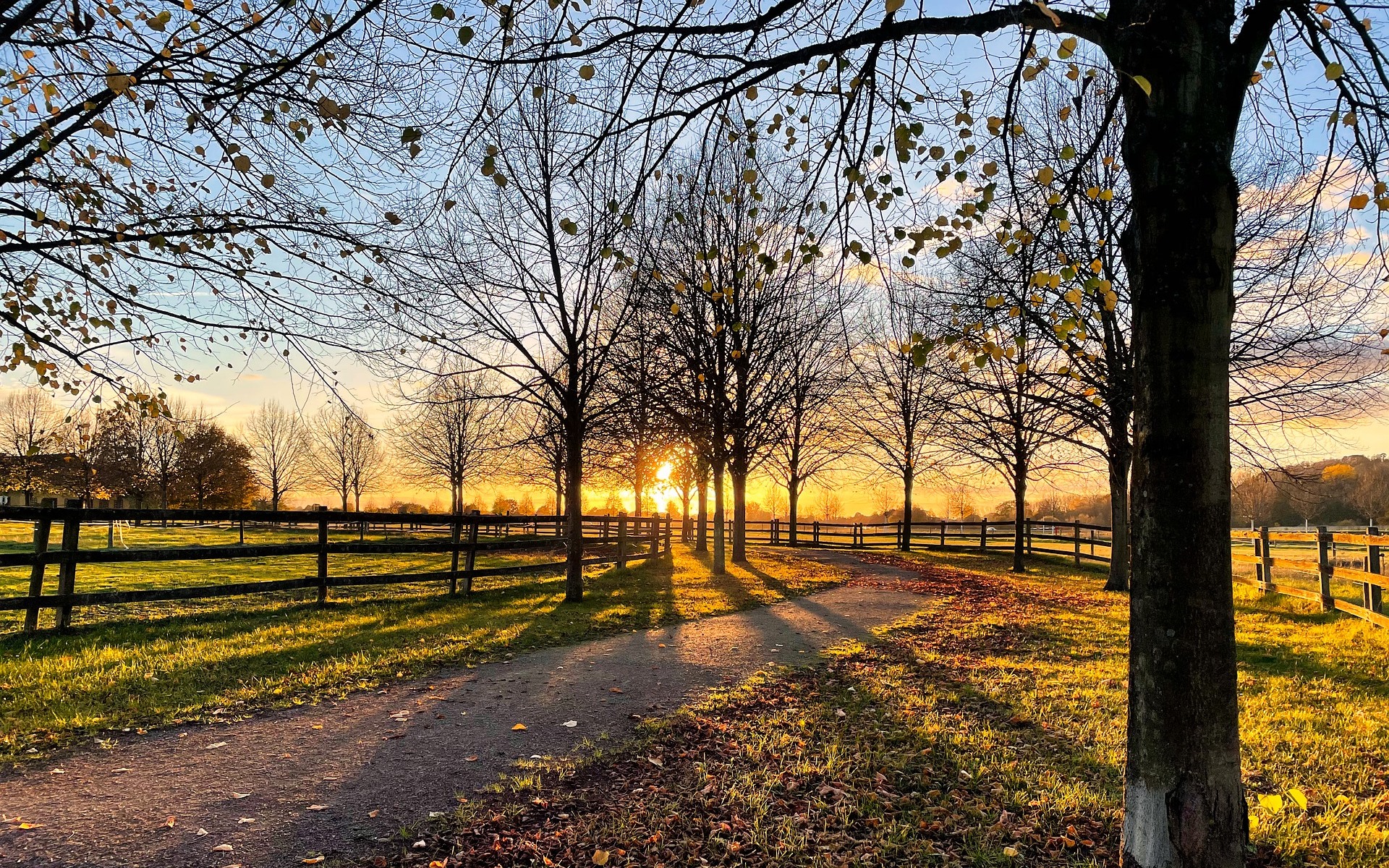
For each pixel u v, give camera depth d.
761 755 4.77
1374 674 6.71
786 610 11.05
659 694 6.20
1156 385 2.77
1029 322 5.72
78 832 3.51
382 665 6.95
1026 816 3.90
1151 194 2.76
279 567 17.59
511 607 10.76
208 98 4.33
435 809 3.90
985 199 3.36
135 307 5.49
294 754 4.67
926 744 4.99
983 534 24.67
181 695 5.70
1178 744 2.72
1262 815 3.83
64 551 7.59
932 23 3.21
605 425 13.96
